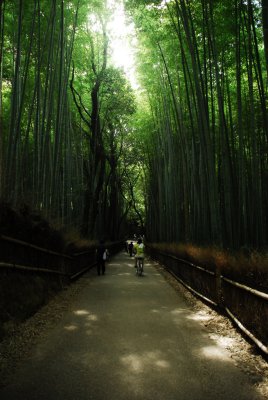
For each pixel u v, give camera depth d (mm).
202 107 8234
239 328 5043
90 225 18141
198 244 10641
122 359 3998
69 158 14430
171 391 3191
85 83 19172
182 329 5324
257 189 8438
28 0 9477
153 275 13602
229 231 8516
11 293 5414
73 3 11594
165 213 20219
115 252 30719
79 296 8367
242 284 4969
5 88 15383
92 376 3508
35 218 7191
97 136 18203
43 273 7633
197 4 9688
